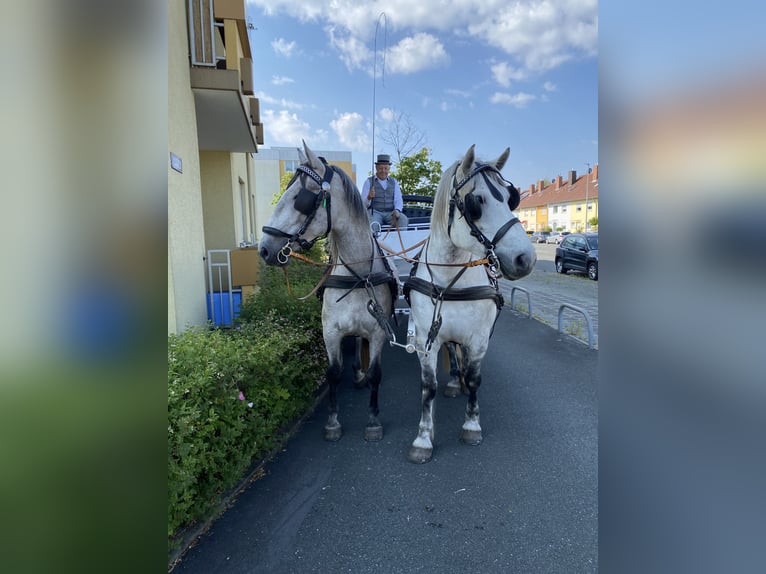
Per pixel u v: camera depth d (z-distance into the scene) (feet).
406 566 7.14
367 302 10.75
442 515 8.40
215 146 26.27
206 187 27.68
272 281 17.20
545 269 61.16
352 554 7.41
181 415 7.30
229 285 17.97
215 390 8.43
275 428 11.26
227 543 7.70
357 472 9.95
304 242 9.79
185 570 7.08
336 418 11.71
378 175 16.75
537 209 213.05
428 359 10.24
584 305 31.91
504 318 27.27
